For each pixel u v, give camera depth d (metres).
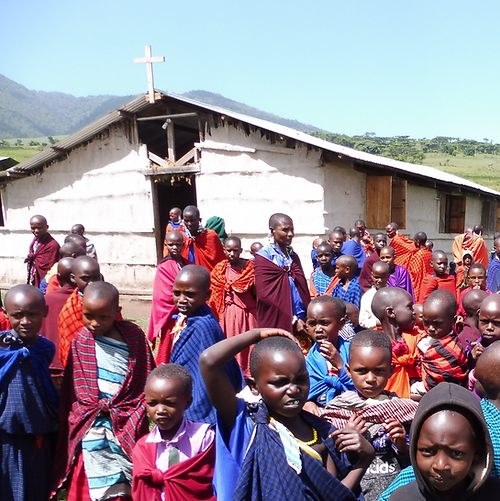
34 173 16.22
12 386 3.43
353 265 6.25
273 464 2.18
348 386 3.65
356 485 2.42
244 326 6.57
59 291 5.04
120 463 3.44
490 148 135.12
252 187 13.25
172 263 6.05
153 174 14.37
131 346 3.70
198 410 3.65
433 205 17.38
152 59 13.13
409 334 4.15
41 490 3.53
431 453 1.92
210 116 13.58
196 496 3.00
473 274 7.17
